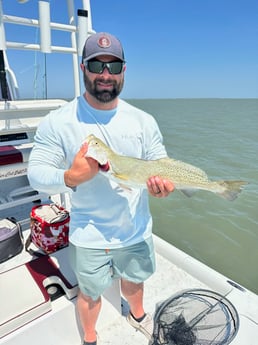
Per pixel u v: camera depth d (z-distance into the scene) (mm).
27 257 2402
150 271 1755
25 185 3350
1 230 2402
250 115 32906
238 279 4137
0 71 2422
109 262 1632
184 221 5859
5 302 1641
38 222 2305
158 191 1380
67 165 1494
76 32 2562
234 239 5203
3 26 2186
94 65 1326
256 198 6863
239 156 10953
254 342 1760
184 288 2322
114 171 1331
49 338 1681
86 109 1439
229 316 1900
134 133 1507
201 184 1458
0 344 1512
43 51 2361
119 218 1530
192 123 23078
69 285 1747
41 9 2232
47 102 2768
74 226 1562
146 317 1924
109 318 1966
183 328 1823
